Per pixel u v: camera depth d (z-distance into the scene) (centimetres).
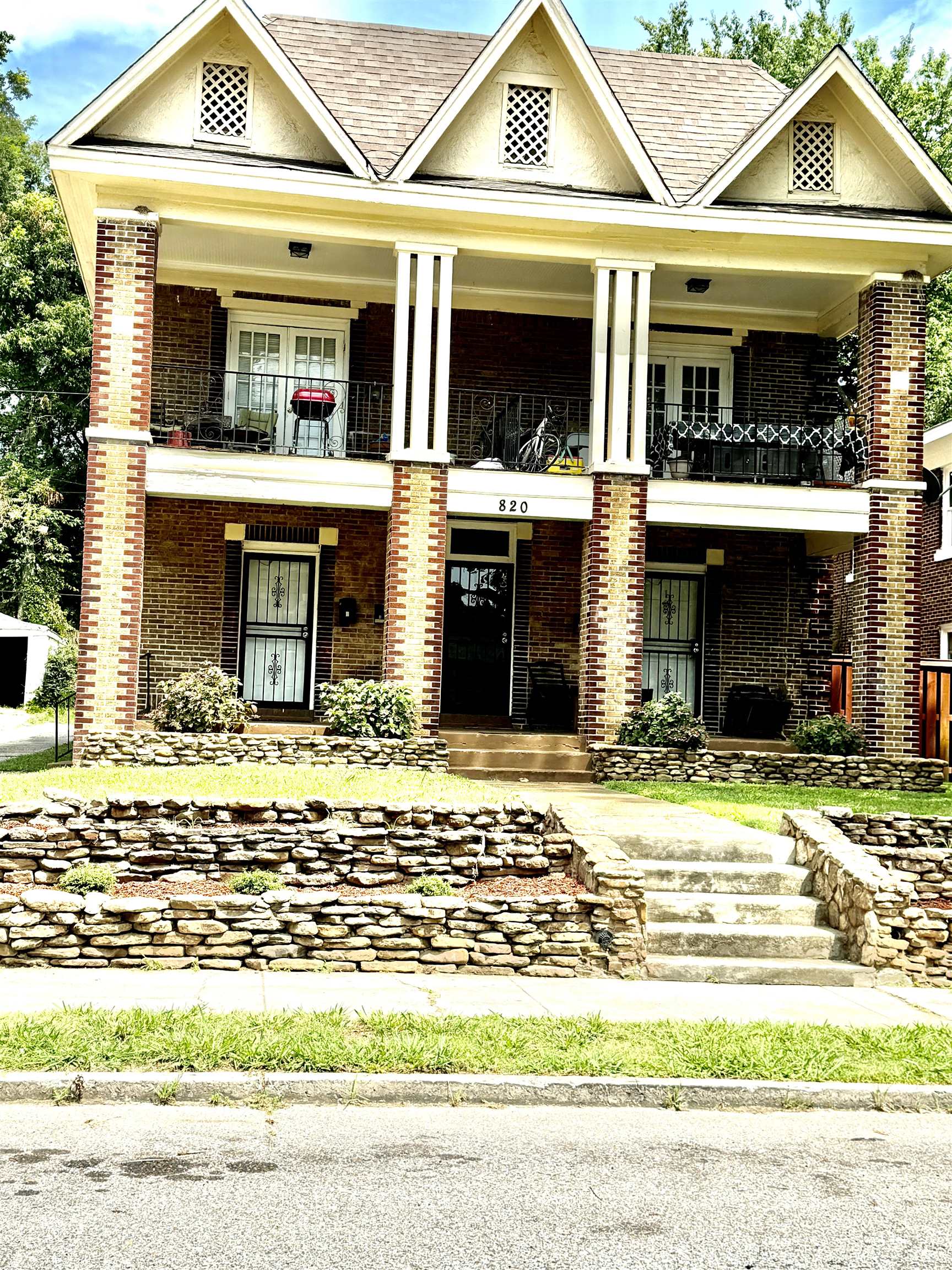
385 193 1681
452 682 2002
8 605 3947
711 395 2066
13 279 4012
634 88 2081
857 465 1919
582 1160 566
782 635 2056
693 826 1182
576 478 1762
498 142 1770
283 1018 727
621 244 1777
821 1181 552
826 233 1761
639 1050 708
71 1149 554
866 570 1811
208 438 1836
